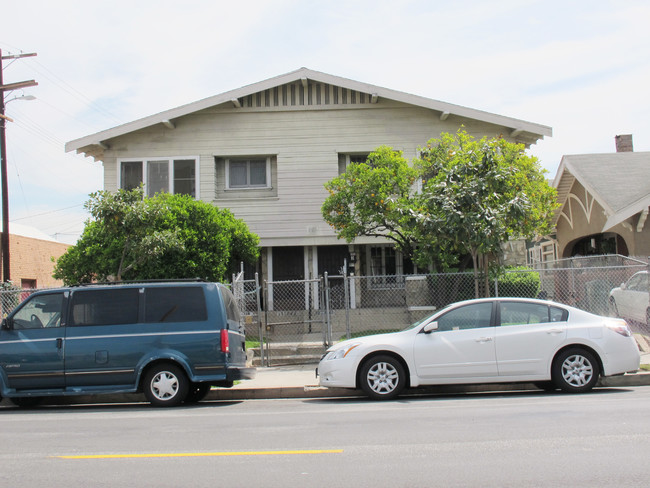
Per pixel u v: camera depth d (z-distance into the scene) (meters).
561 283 17.02
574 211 22.39
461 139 16.23
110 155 19.84
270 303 19.70
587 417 7.61
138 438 7.17
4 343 10.20
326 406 9.60
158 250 14.06
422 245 14.61
